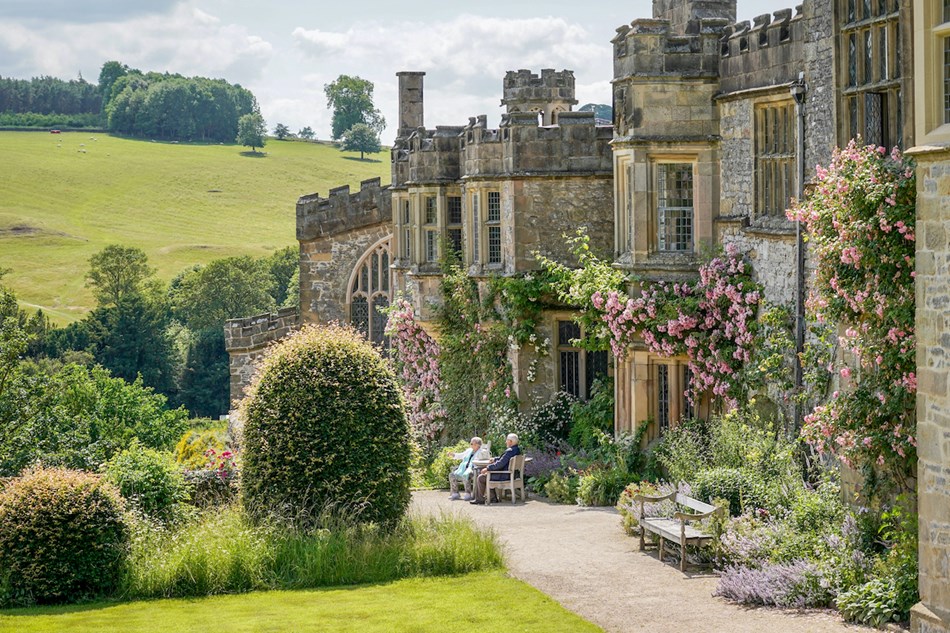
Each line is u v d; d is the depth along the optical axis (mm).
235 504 18078
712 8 23688
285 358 17453
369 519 16906
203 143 163625
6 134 161250
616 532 17781
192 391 75125
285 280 97000
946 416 10914
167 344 75438
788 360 18453
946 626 10898
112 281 96875
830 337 16484
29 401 25984
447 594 14305
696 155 20984
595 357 26062
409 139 29969
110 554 14867
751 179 19828
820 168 14195
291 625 12984
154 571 14945
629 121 21297
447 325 28391
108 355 73625
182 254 112625
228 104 171750
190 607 14117
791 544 14102
